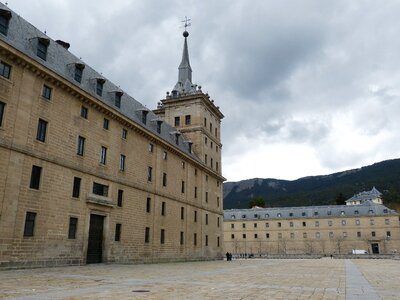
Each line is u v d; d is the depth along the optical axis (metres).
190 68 68.50
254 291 13.75
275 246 118.81
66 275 19.42
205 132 59.69
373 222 111.00
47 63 28.47
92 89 33.75
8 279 16.61
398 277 22.12
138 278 18.61
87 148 31.28
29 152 25.22
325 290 14.42
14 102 24.50
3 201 22.94
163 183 44.69
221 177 64.38
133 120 37.88
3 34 25.17
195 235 52.75
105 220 33.16
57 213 27.27
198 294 12.46
